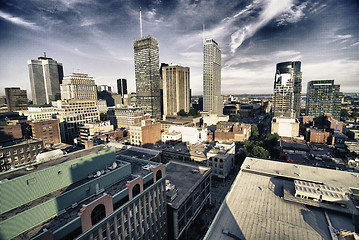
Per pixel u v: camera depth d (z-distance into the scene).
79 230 34.50
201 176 81.00
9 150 97.38
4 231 29.52
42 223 33.91
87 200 40.81
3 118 158.25
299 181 63.22
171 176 81.38
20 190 36.00
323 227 45.59
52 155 52.41
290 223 47.12
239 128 192.25
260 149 130.75
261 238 42.34
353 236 41.12
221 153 112.62
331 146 166.75
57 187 41.75
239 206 55.09
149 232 52.41
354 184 63.78
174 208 59.88
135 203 46.72
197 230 71.00
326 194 54.41
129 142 164.75
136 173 54.22
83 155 52.16
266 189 64.81
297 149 140.62
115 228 41.28
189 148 130.38
